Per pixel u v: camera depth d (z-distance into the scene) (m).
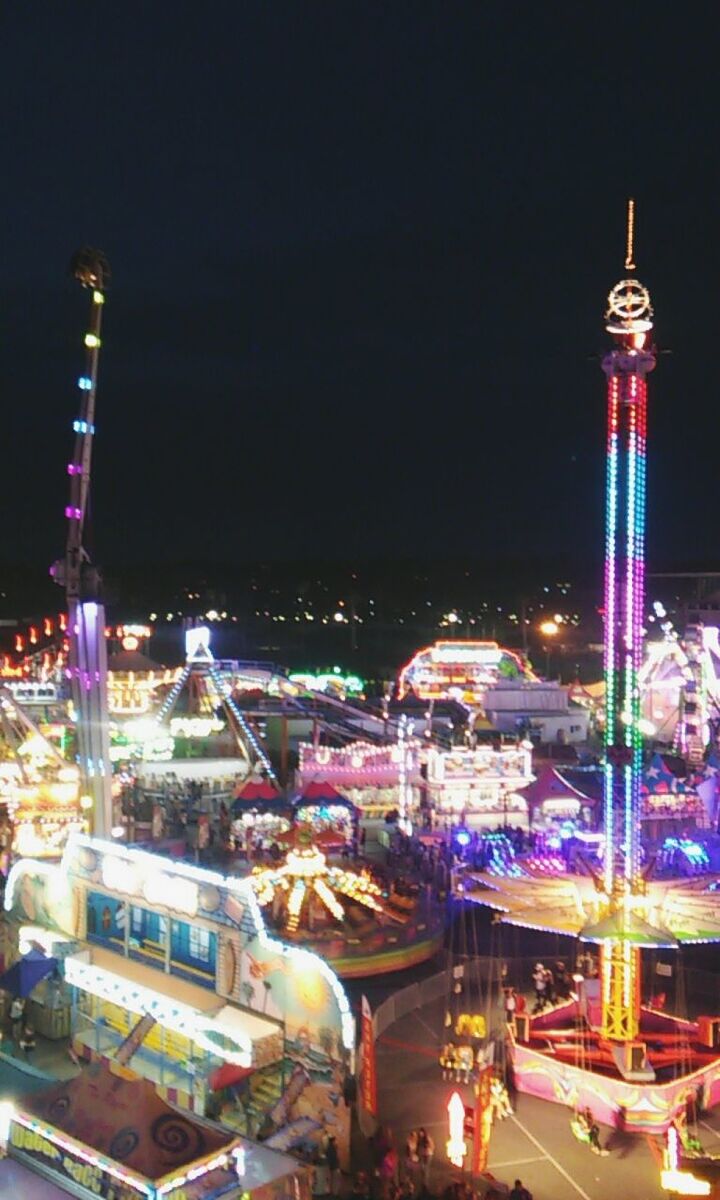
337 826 50.00
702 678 69.75
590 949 39.19
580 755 67.56
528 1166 24.42
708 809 51.62
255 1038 24.89
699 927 28.33
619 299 28.95
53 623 84.19
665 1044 28.94
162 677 79.62
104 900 29.95
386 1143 23.97
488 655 78.06
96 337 34.53
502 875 32.97
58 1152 19.66
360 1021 25.66
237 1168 19.98
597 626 186.00
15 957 31.97
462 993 34.56
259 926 25.97
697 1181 22.92
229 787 63.16
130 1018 29.06
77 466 34.38
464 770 57.22
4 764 53.72
